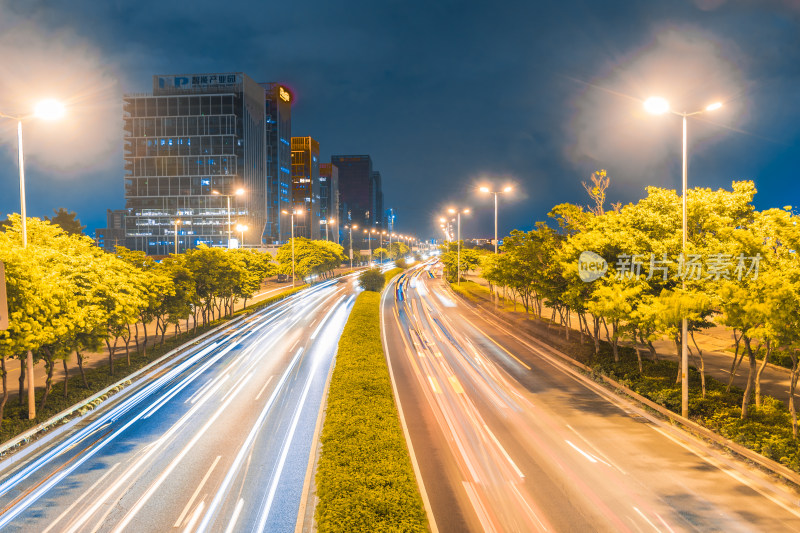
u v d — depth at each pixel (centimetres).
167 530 1301
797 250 1609
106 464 1702
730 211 2200
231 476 1605
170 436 1948
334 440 1664
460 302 6431
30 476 1619
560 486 1506
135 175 14162
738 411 1939
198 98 13888
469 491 1483
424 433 1947
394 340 3919
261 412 2223
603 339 3606
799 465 1492
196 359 3303
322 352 3506
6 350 1698
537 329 4103
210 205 14088
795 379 1645
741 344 3225
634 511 1359
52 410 2109
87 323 2027
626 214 2527
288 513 1378
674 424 1998
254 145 15212
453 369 2975
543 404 2298
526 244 3319
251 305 5859
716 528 1271
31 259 1823
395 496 1295
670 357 3000
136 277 2600
